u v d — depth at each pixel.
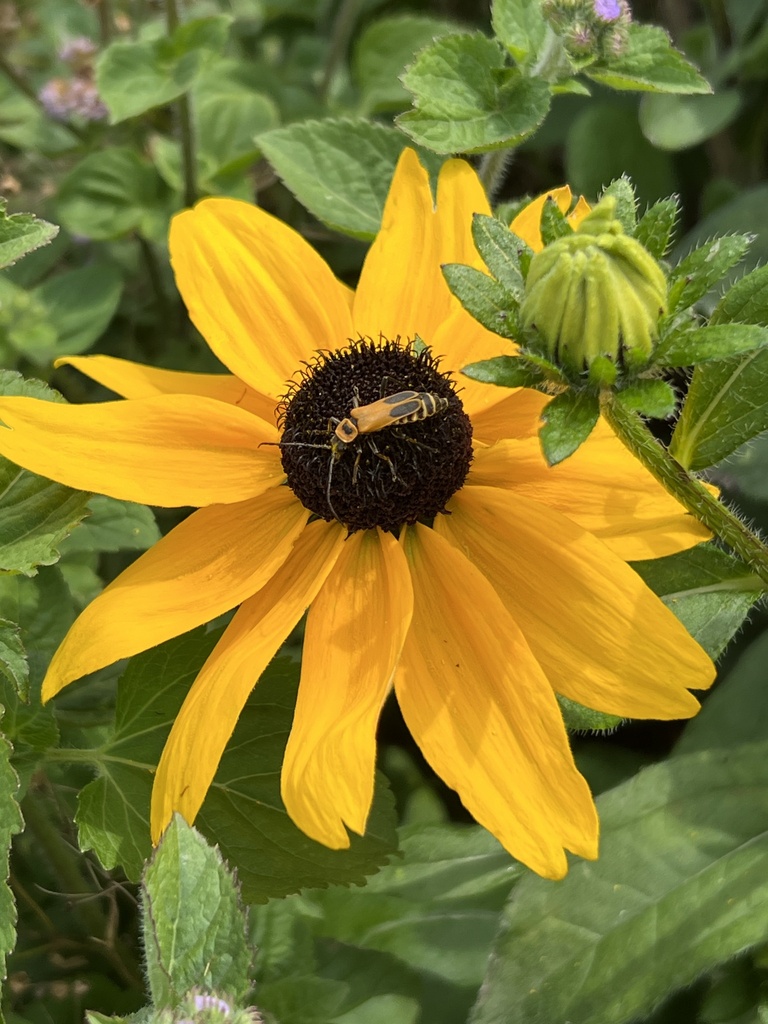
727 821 0.14
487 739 0.12
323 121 0.18
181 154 0.22
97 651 0.12
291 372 0.14
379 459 0.13
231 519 0.13
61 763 0.15
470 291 0.12
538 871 0.11
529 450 0.13
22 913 0.17
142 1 0.27
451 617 0.12
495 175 0.18
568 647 0.12
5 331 0.20
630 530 0.13
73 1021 0.16
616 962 0.13
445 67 0.15
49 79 0.27
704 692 0.20
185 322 0.24
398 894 0.17
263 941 0.16
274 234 0.14
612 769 0.19
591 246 0.11
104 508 0.16
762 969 0.14
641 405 0.11
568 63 0.16
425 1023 0.16
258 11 0.29
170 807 0.11
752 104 0.25
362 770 0.11
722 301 0.13
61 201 0.22
